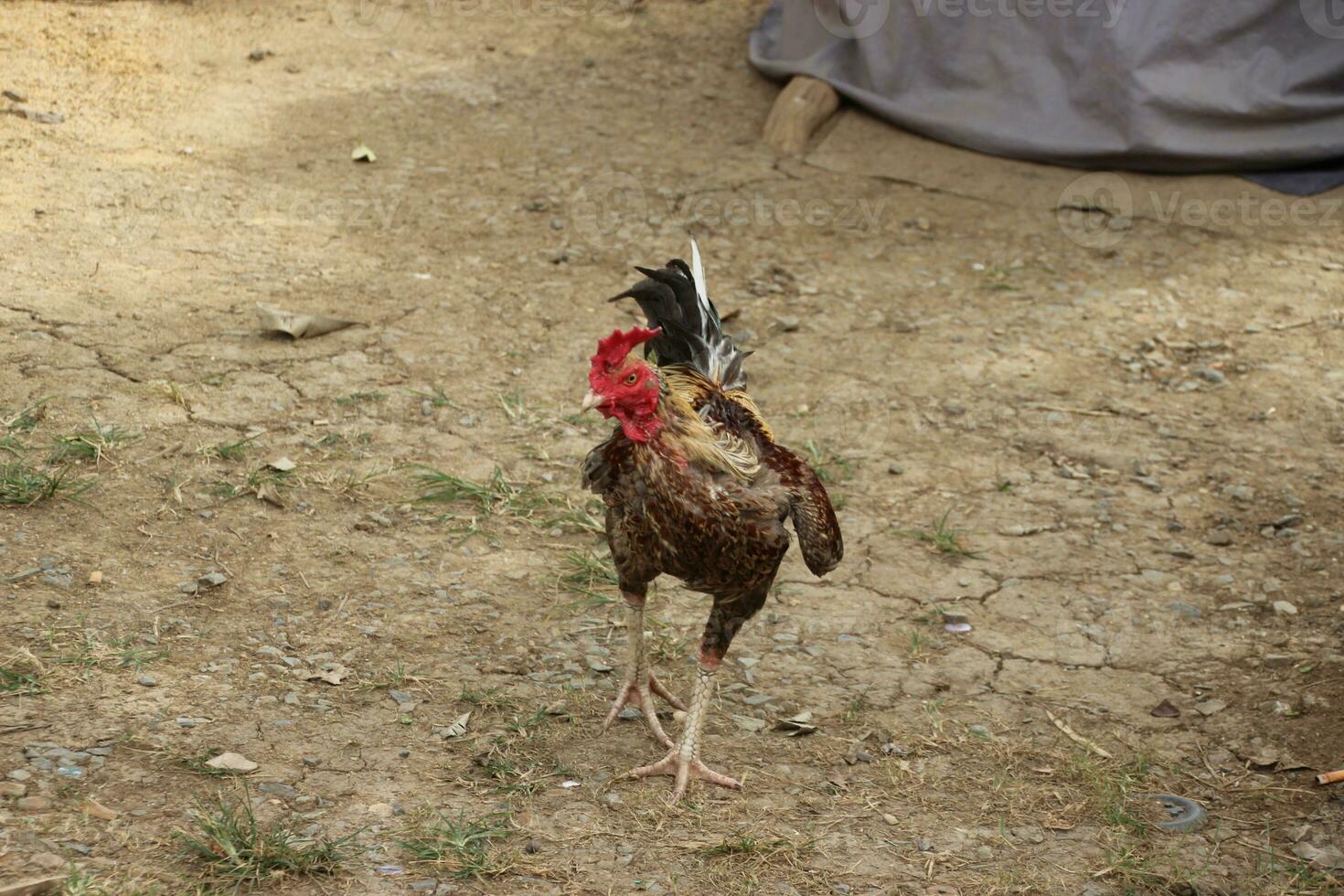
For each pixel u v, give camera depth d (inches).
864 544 239.6
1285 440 284.0
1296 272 360.8
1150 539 247.6
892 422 282.7
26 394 242.7
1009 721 194.1
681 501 155.9
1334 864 164.4
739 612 167.2
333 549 216.4
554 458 253.8
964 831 167.9
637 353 279.0
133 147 360.8
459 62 452.1
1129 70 382.9
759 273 341.7
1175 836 169.8
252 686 179.5
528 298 315.6
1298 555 242.7
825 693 197.6
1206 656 213.2
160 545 208.4
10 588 190.4
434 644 196.7
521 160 386.9
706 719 188.9
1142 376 309.6
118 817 147.9
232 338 277.1
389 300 305.3
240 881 141.6
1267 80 384.8
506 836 156.9
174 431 240.4
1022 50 398.0
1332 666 208.7
